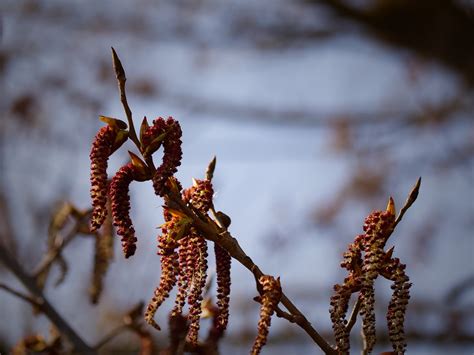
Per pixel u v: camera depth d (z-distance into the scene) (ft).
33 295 4.03
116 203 2.80
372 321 2.85
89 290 3.87
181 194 2.90
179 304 2.84
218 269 2.88
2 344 5.04
